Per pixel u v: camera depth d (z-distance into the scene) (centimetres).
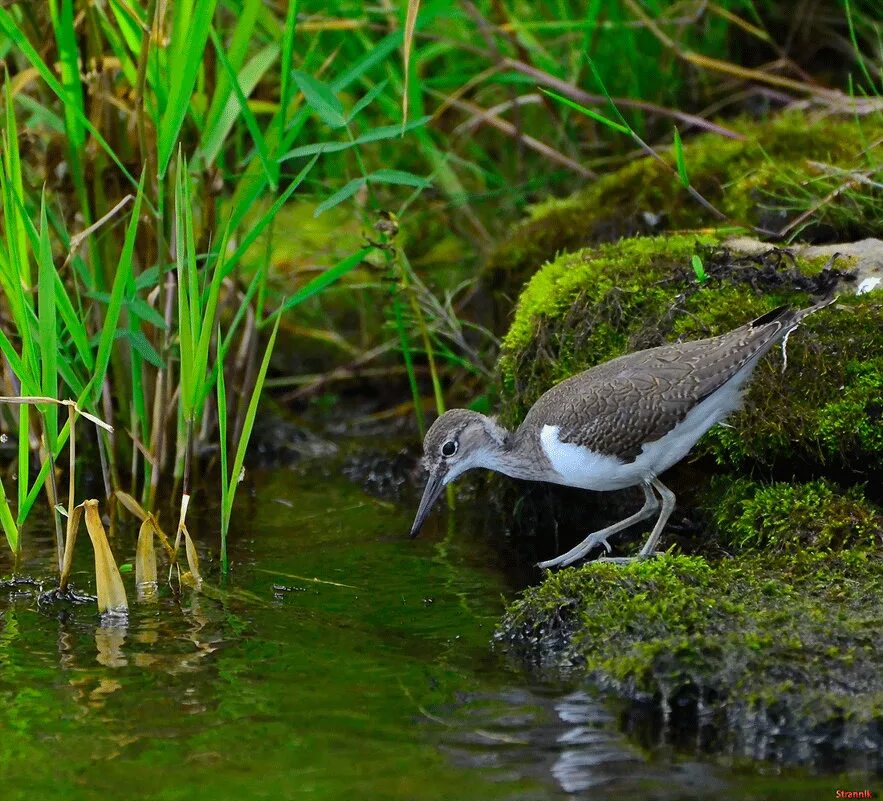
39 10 1179
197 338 1014
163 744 732
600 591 890
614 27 1480
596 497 1161
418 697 795
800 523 964
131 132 1204
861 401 988
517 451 1042
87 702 789
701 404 958
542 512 1194
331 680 823
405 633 909
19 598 985
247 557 1095
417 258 1619
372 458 1418
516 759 710
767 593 877
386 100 1475
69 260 1030
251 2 1091
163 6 1070
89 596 988
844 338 1016
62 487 1295
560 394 1018
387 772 696
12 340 1220
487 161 1648
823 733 719
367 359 1580
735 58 1581
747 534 982
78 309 1152
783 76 1556
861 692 738
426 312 1392
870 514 961
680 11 1518
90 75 1172
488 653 869
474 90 1623
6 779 692
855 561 911
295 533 1171
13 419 1373
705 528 1052
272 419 1520
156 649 878
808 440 1002
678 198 1312
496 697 793
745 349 948
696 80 1547
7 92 971
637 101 1501
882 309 1017
